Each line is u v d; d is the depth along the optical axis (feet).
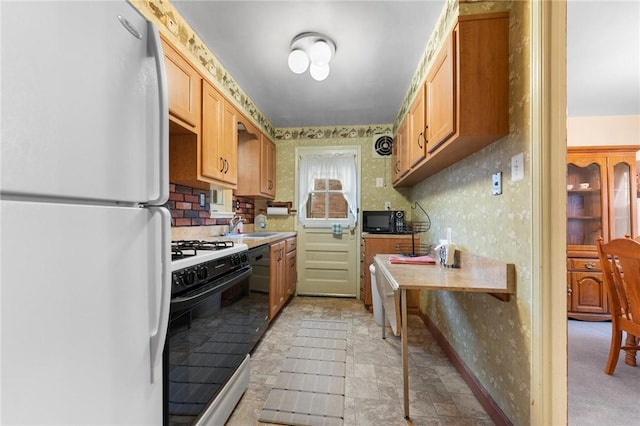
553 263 3.74
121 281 2.25
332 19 5.82
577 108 9.63
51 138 1.68
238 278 5.42
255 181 10.87
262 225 12.56
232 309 5.34
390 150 12.46
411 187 12.08
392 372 6.40
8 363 1.49
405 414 4.96
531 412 3.92
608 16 5.32
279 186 13.08
